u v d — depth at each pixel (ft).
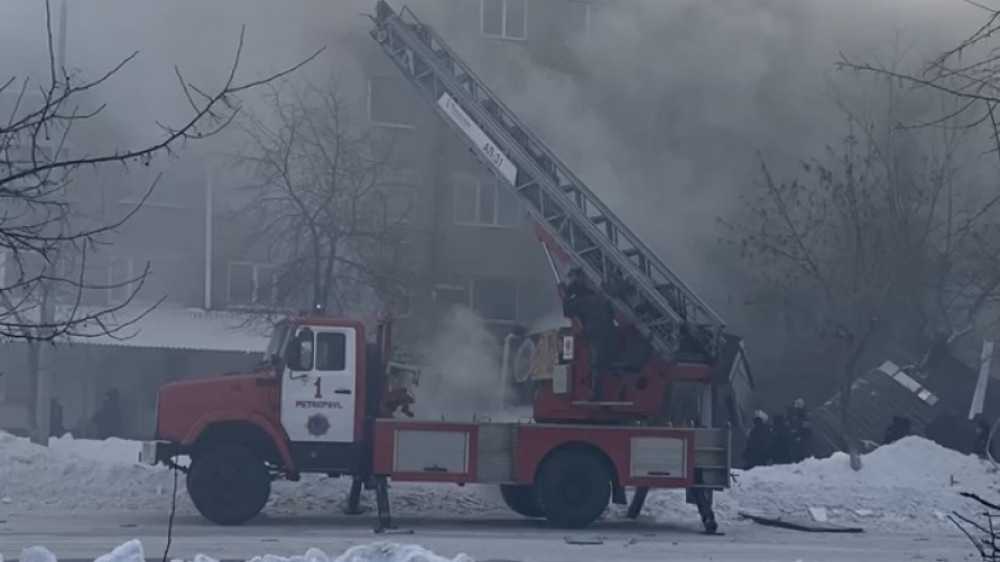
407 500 52.44
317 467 45.29
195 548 37.24
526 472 45.91
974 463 60.64
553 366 48.34
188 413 44.45
